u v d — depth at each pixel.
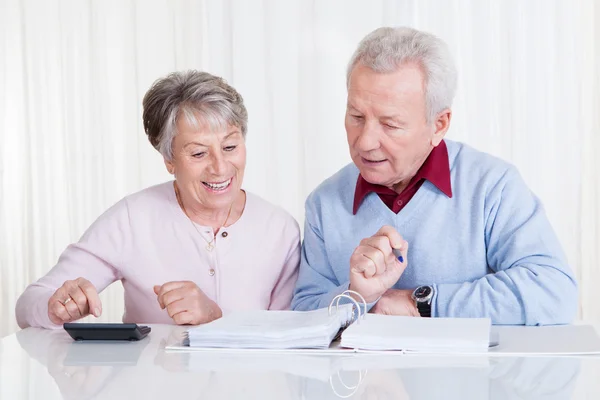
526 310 1.47
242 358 1.18
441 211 1.69
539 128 3.29
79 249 1.81
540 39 3.27
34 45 3.45
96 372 1.11
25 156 3.48
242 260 1.82
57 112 3.47
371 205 1.73
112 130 3.46
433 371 1.07
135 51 3.43
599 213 3.31
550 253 1.58
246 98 3.38
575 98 3.28
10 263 3.49
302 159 3.35
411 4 3.27
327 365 1.11
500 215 1.64
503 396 0.93
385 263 1.44
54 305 1.52
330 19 3.32
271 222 1.86
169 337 1.39
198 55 3.40
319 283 1.76
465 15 3.28
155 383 1.03
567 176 3.29
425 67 1.56
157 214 1.84
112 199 3.47
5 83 3.46
